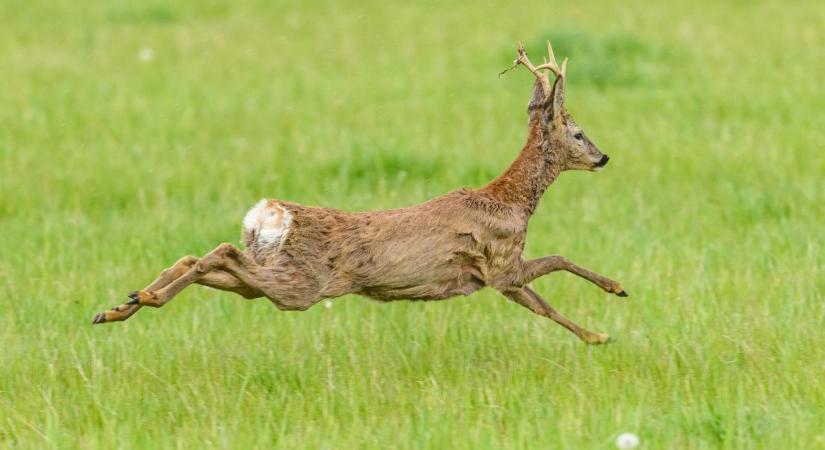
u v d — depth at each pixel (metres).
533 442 15.56
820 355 18.67
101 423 16.75
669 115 35.78
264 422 16.56
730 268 23.16
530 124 20.09
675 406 16.58
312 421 16.33
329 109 38.09
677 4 56.62
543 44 42.62
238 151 32.66
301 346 19.66
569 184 29.70
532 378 18.08
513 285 19.34
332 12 58.09
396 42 49.66
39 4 60.16
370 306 21.64
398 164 30.48
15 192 28.72
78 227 26.05
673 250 24.41
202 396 17.39
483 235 18.69
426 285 18.36
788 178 29.05
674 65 42.88
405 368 18.72
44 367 18.50
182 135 34.84
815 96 37.06
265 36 51.84
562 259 19.61
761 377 17.92
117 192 29.05
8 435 16.33
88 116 36.72
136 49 48.72
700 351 18.70
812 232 25.12
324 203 27.95
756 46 45.78
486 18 54.31
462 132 34.34
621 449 15.10
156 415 16.91
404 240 17.97
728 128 33.53
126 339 19.78
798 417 16.12
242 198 28.58
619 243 24.80
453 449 15.50
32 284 22.56
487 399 17.27
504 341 19.77
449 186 29.39
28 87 40.94
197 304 21.64
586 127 34.66
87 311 21.20
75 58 46.56
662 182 29.56
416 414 16.80
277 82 42.28
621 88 39.78
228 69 44.81
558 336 20.19
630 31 48.41
